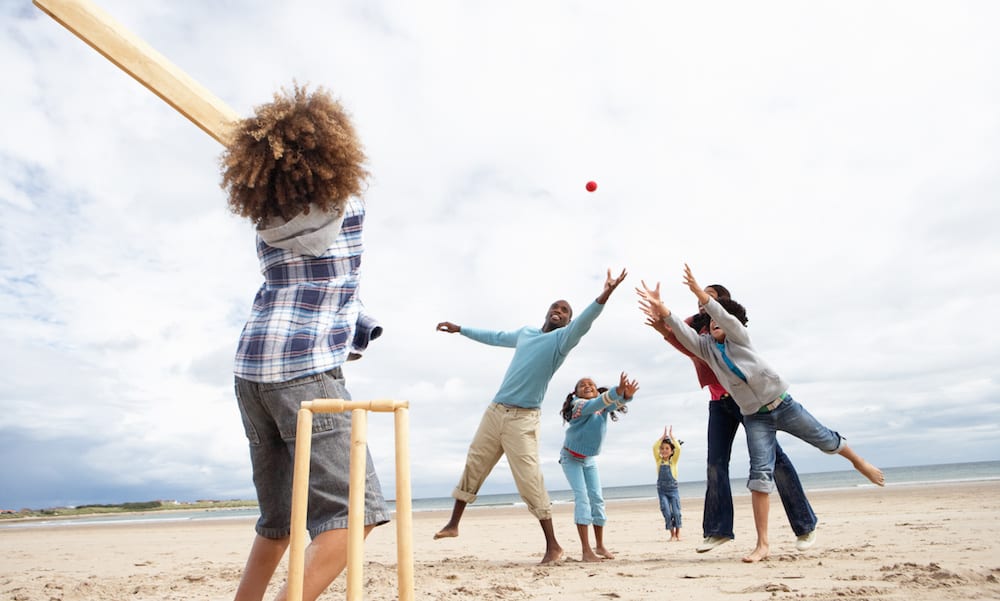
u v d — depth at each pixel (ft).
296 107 7.85
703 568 15.98
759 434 17.46
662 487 27.48
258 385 7.66
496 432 18.90
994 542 17.92
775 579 13.58
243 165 7.67
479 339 21.02
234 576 18.65
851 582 12.73
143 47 8.54
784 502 17.88
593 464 20.44
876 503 39.83
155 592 15.90
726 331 17.22
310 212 7.92
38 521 127.95
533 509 18.85
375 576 16.52
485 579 15.72
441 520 52.21
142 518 123.54
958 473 150.92
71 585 16.94
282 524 8.42
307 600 7.09
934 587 11.84
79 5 8.22
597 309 18.02
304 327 7.82
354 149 8.09
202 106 8.69
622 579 14.78
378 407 6.85
